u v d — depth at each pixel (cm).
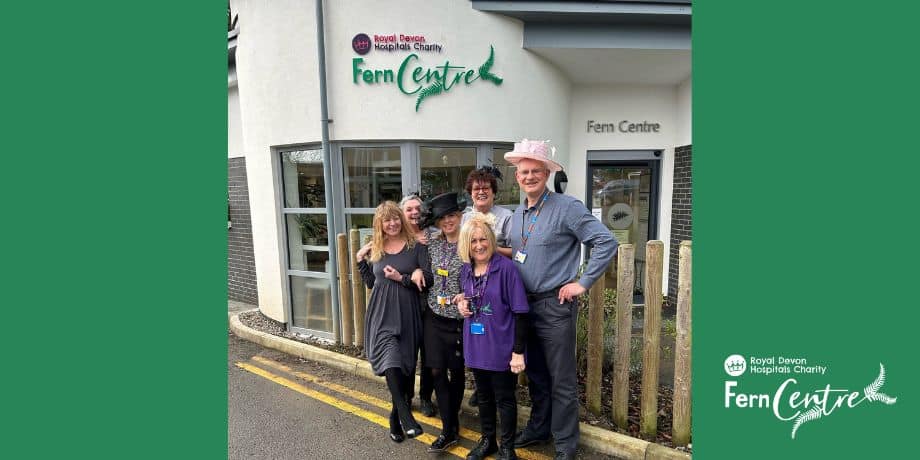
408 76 394
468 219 234
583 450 258
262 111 436
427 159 410
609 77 504
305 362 399
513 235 245
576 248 237
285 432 287
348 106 396
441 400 258
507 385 234
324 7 390
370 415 306
